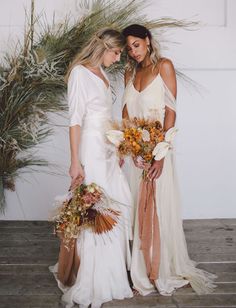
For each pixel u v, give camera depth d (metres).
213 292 3.05
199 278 3.19
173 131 2.94
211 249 3.83
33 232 4.29
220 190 4.63
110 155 2.97
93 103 2.88
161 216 3.12
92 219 2.83
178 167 4.57
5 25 4.32
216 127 4.55
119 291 2.95
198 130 4.54
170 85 3.08
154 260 3.03
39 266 3.51
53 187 4.60
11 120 4.08
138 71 3.18
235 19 4.38
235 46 4.41
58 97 4.16
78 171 2.84
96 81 2.88
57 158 4.54
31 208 4.63
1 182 4.31
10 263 3.56
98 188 2.84
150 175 2.99
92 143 2.89
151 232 3.04
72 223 2.79
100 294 2.90
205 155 4.58
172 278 3.16
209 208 4.64
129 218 3.03
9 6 4.31
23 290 3.10
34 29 4.25
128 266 3.05
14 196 4.60
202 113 4.52
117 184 2.99
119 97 4.39
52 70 3.94
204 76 4.48
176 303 2.91
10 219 4.64
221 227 4.40
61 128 4.49
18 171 4.51
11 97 3.99
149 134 2.92
